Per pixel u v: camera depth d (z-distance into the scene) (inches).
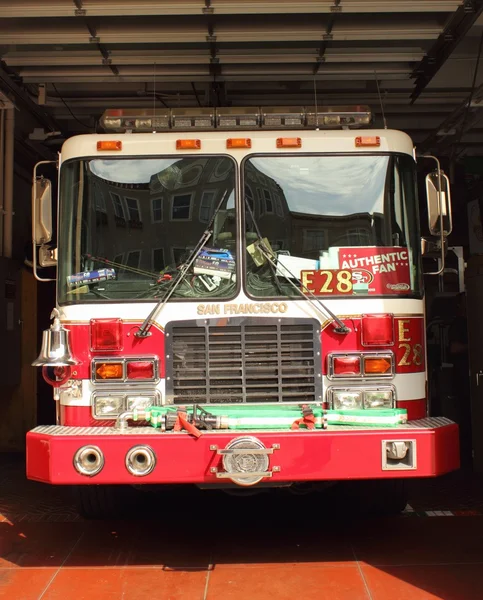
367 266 185.5
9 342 304.7
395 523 211.5
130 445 160.4
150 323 181.0
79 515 222.4
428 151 354.6
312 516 219.9
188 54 261.7
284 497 241.0
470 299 265.9
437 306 309.7
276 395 179.0
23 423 324.5
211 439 159.6
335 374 179.6
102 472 160.4
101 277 184.5
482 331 256.5
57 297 185.9
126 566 179.3
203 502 236.4
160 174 189.2
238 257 184.4
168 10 221.6
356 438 160.7
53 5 219.5
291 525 211.2
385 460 161.0
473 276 262.4
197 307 181.9
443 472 163.8
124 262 185.5
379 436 161.2
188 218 187.0
